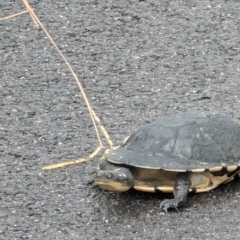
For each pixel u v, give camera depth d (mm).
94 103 15047
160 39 17062
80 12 18000
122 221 11516
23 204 12078
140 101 15062
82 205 11984
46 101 15133
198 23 17547
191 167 11445
